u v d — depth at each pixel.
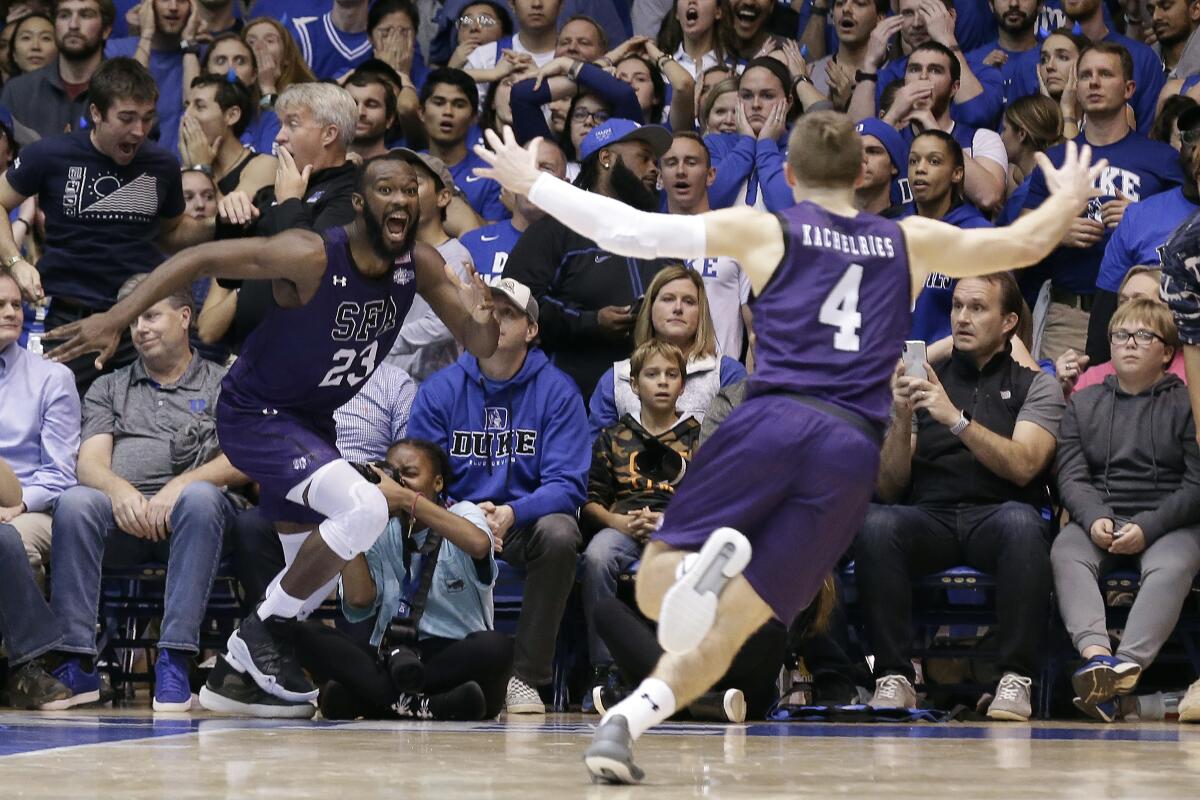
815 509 7.18
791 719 12.91
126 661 16.53
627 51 20.11
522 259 15.73
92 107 15.91
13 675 13.48
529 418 14.23
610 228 7.45
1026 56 20.75
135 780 6.59
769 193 17.22
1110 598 14.62
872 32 20.33
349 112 14.10
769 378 7.34
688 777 7.12
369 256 10.51
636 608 13.92
